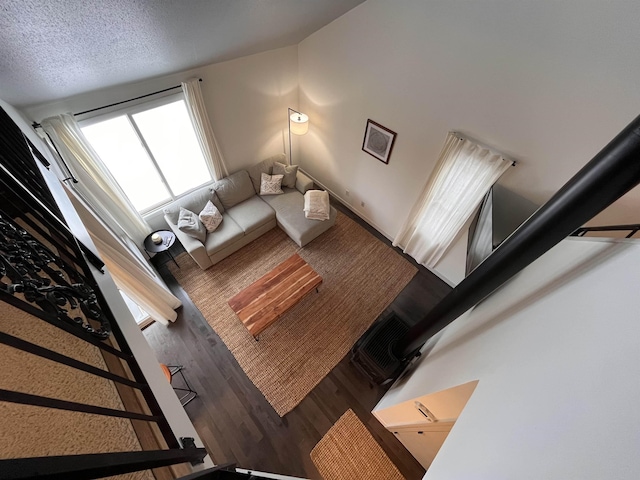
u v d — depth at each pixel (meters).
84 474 0.50
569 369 0.86
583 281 1.14
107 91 3.04
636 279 0.82
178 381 3.21
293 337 3.55
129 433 0.82
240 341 3.51
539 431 0.82
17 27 1.40
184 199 4.11
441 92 2.80
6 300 0.57
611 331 0.79
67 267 1.01
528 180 2.59
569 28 1.90
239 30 2.62
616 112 1.94
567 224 1.16
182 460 0.82
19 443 0.62
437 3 2.42
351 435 2.90
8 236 0.80
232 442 2.86
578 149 2.21
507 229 2.77
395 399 2.53
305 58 4.02
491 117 2.57
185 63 3.07
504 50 2.24
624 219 2.20
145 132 3.74
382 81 3.25
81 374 0.83
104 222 2.91
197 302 3.85
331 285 4.04
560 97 2.12
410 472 2.71
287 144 5.13
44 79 2.22
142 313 3.63
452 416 1.77
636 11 1.65
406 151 3.51
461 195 3.06
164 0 1.66
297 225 4.35
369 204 4.59
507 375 1.20
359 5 2.96
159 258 4.28
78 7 1.43
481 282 1.67
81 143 2.99
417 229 3.88
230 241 4.13
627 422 0.59
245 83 3.95
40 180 1.51
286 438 2.88
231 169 4.72
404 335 2.91
